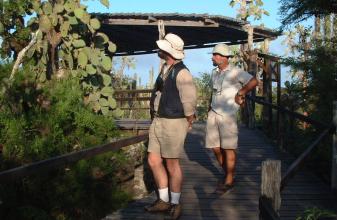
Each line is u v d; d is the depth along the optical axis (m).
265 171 4.12
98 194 8.26
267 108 12.45
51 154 7.98
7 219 6.94
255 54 12.81
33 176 7.38
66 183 7.66
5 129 7.72
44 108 8.62
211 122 6.56
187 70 5.37
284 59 10.13
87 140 8.77
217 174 7.79
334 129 6.64
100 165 8.27
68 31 9.72
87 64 9.67
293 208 6.19
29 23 9.77
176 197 5.57
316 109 10.02
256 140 10.88
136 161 9.34
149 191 8.63
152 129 5.57
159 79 5.48
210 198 6.46
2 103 8.19
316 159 8.41
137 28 15.34
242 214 5.83
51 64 9.84
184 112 5.34
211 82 6.62
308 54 10.09
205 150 9.71
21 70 8.91
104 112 9.83
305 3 10.01
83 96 9.70
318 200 6.51
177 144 5.41
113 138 9.45
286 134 10.41
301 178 7.60
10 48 10.02
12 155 7.64
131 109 16.84
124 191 8.56
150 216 5.69
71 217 7.75
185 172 7.92
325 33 13.07
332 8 9.99
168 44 5.34
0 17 9.57
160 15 13.13
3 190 6.88
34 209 7.02
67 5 9.38
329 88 9.47
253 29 14.75
